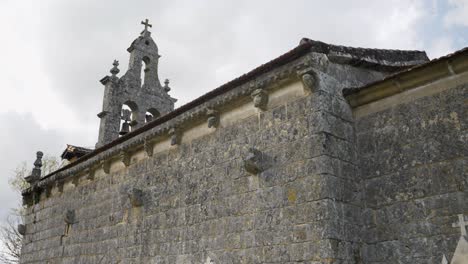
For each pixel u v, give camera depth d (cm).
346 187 679
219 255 782
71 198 1351
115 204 1129
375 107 729
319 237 628
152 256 946
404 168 666
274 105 771
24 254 1526
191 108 936
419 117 669
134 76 1912
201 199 866
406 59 865
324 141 674
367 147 722
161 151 1030
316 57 713
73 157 1861
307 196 665
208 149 890
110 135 1742
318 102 698
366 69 812
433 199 622
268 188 731
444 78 654
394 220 657
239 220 766
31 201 1605
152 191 1013
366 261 661
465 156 604
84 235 1222
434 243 605
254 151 758
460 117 623
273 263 682
